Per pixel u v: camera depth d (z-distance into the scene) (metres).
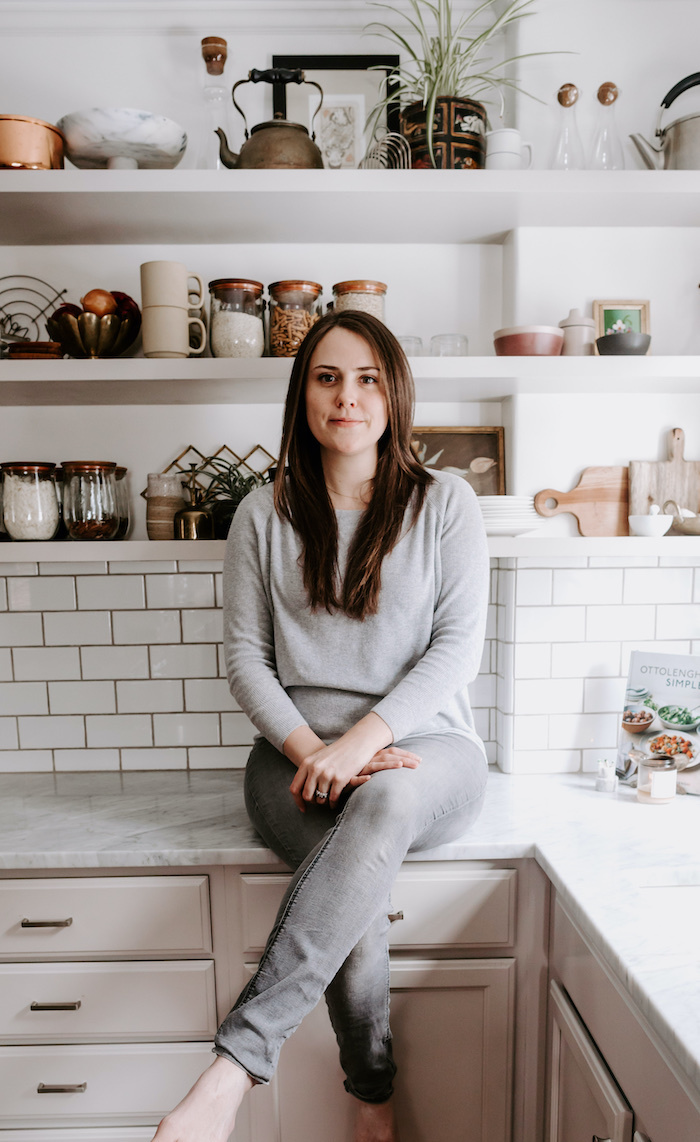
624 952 0.95
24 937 1.30
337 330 1.29
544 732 1.69
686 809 1.45
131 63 1.62
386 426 1.34
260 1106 1.31
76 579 1.69
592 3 1.58
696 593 1.68
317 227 1.56
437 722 1.34
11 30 1.59
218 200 1.40
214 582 1.70
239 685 1.31
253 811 1.28
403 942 1.30
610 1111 0.99
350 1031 1.10
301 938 0.97
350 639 1.30
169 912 1.30
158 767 1.74
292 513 1.35
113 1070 1.32
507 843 1.28
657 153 1.54
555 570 1.65
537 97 1.60
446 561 1.32
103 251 1.65
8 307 1.65
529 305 1.62
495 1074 1.34
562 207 1.47
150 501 1.56
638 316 1.61
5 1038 1.32
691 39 1.59
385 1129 1.17
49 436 1.70
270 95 1.63
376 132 1.62
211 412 1.70
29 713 1.73
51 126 1.39
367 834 1.03
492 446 1.71
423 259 1.68
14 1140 1.33
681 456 1.65
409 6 1.61
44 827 1.39
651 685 1.58
